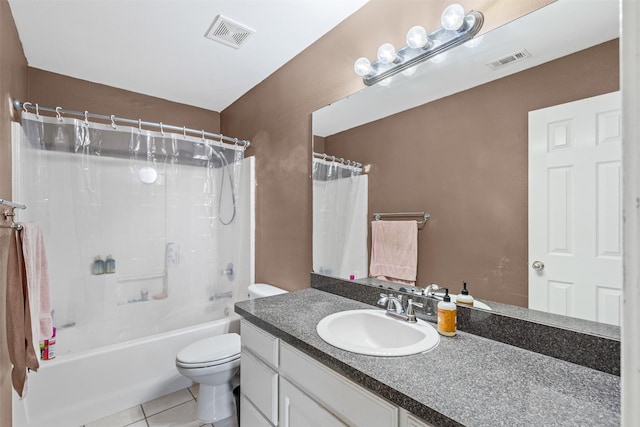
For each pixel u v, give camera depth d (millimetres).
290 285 2184
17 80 1866
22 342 1332
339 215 1787
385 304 1366
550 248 1019
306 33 1899
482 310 1150
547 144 1027
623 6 321
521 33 1093
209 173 2865
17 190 1816
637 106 305
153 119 2789
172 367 2141
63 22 1760
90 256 2350
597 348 898
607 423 661
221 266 2885
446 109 1307
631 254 310
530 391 780
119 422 1836
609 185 900
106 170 2396
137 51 2070
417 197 1415
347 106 1742
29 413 1671
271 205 2393
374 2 1605
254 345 1373
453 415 681
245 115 2734
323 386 1005
